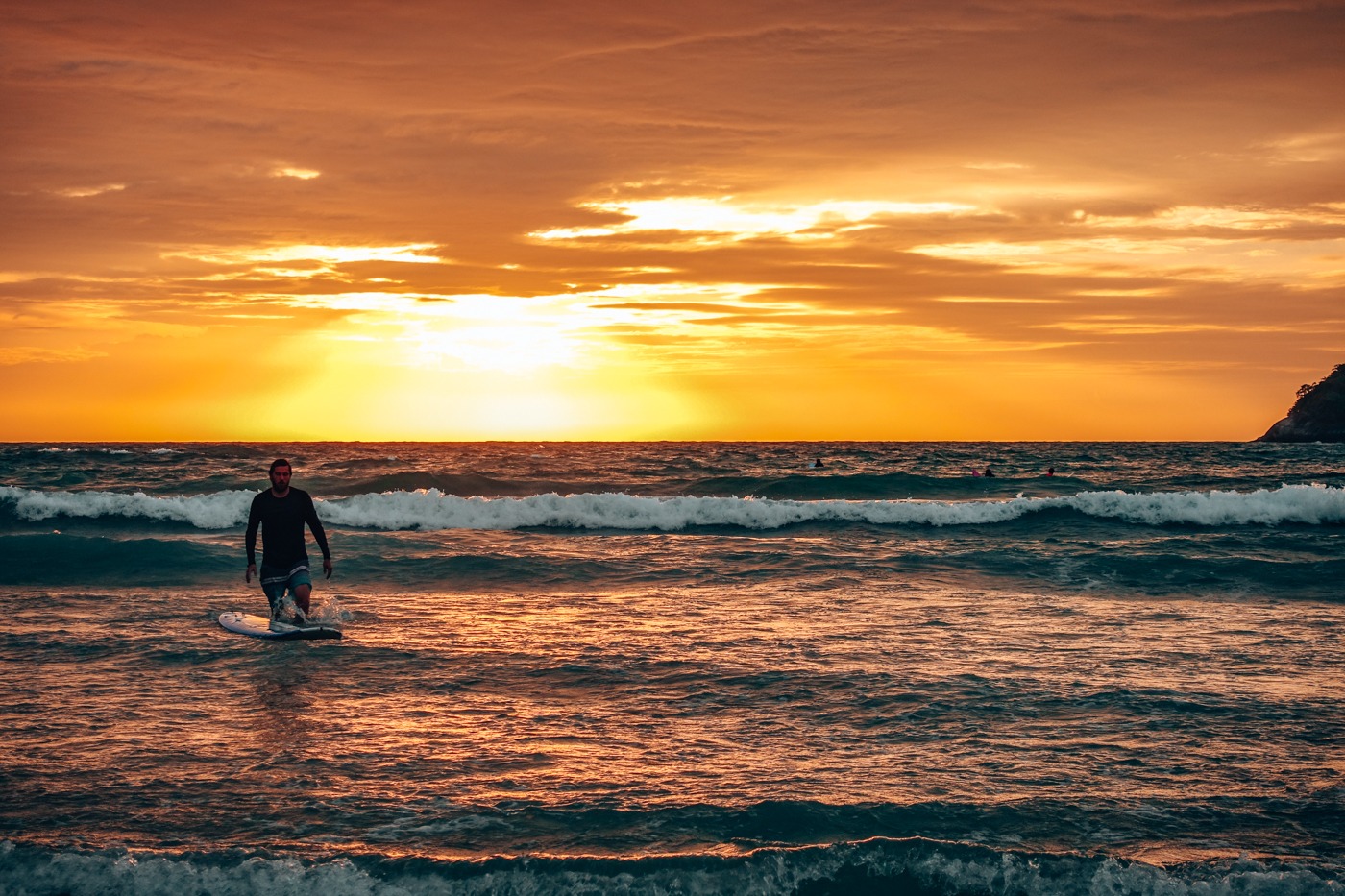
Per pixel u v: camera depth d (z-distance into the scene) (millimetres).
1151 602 11578
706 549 15805
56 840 4844
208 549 14602
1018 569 13797
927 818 5188
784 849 4703
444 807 5328
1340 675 8094
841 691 7609
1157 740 6430
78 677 7918
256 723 6754
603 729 6707
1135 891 4441
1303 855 4773
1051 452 75312
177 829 5000
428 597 11930
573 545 16266
